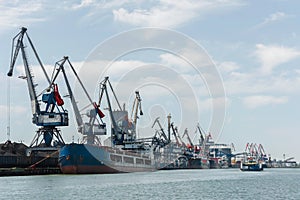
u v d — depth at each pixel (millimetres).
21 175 165250
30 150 181875
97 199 90250
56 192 101000
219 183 143750
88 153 164375
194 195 101625
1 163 169500
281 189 121812
